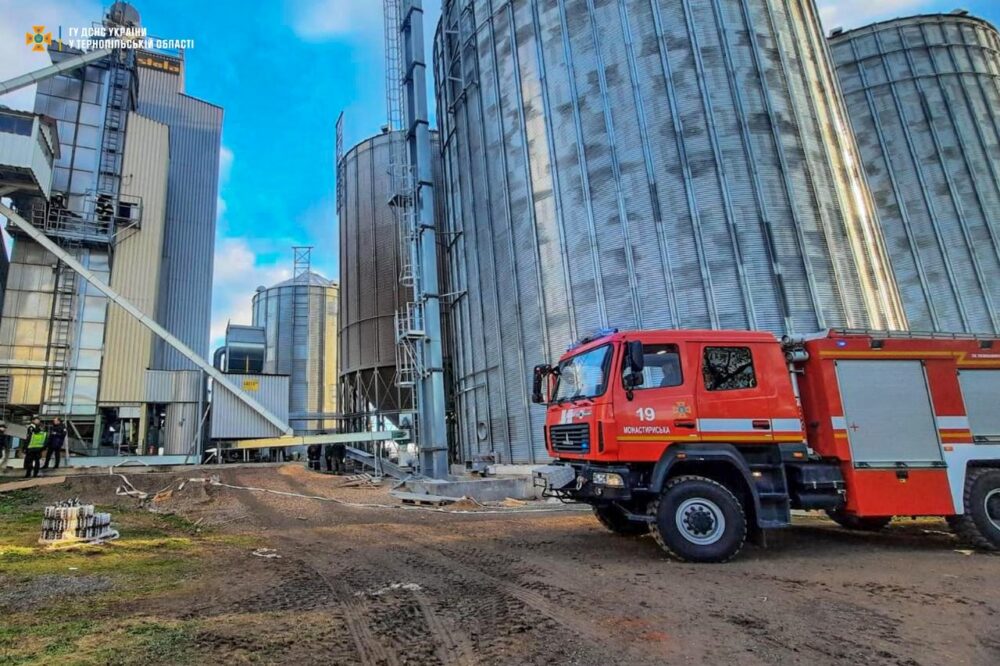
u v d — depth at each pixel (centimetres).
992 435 888
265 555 833
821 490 833
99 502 1458
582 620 521
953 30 3117
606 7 2042
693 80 1880
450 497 1605
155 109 3538
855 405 864
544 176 2098
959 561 774
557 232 2017
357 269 3594
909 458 854
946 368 906
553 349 1967
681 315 1730
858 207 1961
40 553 821
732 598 591
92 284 2491
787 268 1730
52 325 2470
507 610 551
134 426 2523
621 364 814
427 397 2020
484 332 2352
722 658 431
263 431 2617
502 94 2330
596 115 1992
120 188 2728
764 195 1784
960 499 848
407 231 2239
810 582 657
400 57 2425
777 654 439
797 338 913
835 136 2022
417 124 2248
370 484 1941
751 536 805
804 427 888
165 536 1007
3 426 2161
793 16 2086
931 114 2973
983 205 2802
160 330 2538
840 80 3158
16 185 2358
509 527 1098
